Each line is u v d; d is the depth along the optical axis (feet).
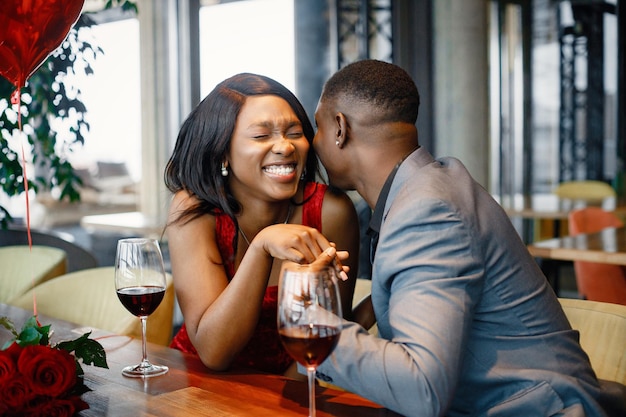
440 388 3.67
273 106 5.50
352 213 6.39
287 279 3.53
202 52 16.08
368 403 4.20
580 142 32.14
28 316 6.82
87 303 7.90
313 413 3.60
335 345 3.57
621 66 32.32
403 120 4.68
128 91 21.45
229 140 5.56
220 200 5.74
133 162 22.03
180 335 6.45
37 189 11.41
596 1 31.63
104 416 4.05
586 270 11.81
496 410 4.19
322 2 22.59
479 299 4.24
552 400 4.12
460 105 20.02
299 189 6.33
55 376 3.84
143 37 21.16
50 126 11.32
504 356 4.30
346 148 4.81
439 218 4.05
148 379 4.73
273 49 17.78
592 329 5.25
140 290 4.74
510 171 26.96
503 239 4.30
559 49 31.09
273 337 6.10
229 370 4.95
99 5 14.61
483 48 20.24
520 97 27.50
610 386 4.66
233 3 16.80
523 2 27.68
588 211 14.10
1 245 12.62
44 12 4.91
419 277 3.94
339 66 20.51
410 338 3.77
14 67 5.14
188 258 5.58
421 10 19.97
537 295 4.38
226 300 4.85
